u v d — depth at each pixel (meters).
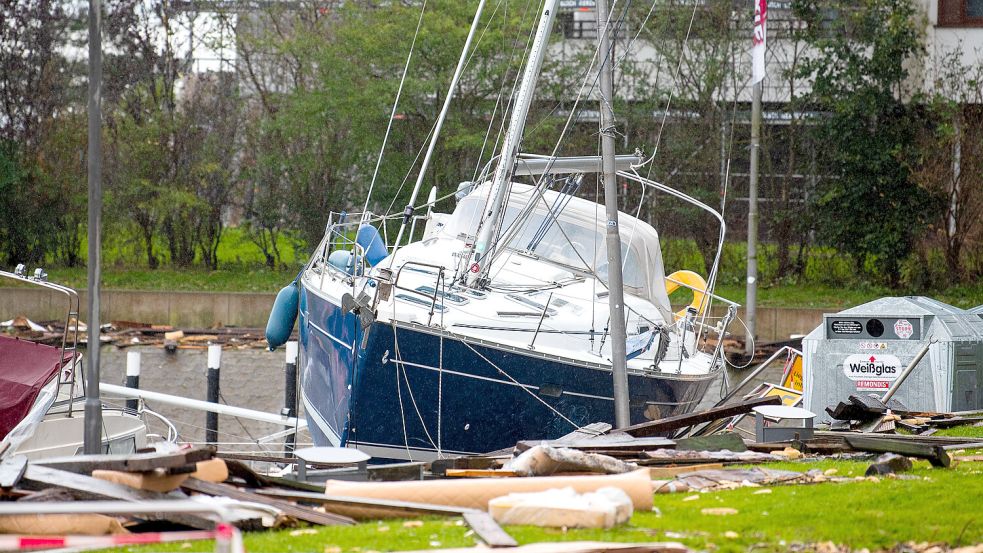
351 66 44.78
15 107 45.09
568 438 15.34
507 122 45.03
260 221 46.88
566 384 17.41
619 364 16.98
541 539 8.91
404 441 16.84
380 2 47.31
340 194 46.56
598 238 21.72
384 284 16.25
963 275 43.69
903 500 10.91
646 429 16.36
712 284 23.19
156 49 46.56
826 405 20.48
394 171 45.06
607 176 17.41
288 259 48.47
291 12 48.31
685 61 45.78
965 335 20.03
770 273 45.81
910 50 44.91
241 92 48.31
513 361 16.95
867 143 44.34
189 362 33.91
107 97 46.00
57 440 18.02
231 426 28.36
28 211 45.16
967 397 20.02
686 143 45.78
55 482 9.40
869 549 9.07
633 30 45.97
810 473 12.59
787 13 46.91
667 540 9.02
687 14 45.59
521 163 20.41
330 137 46.31
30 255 45.50
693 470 13.12
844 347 20.47
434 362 16.53
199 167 46.16
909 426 17.22
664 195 46.06
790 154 45.75
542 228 21.89
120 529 9.24
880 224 44.78
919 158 44.06
